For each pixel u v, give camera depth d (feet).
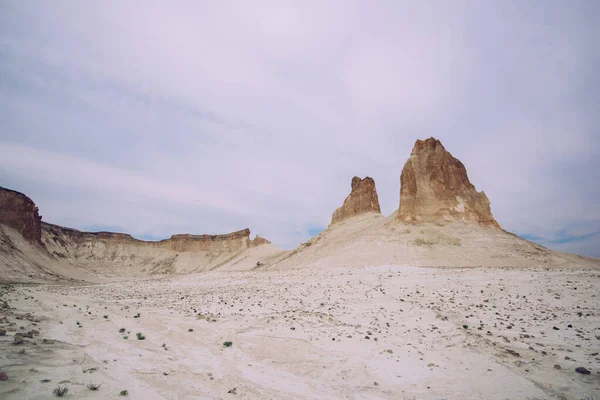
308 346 50.34
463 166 212.02
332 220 376.48
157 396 28.91
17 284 165.68
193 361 41.81
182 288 143.43
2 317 52.03
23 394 24.20
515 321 59.88
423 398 33.14
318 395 33.76
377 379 38.06
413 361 43.52
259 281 139.13
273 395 33.04
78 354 37.65
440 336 53.67
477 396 33.04
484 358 42.96
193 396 30.25
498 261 141.59
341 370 40.93
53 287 164.55
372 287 98.43
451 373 39.09
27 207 319.27
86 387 27.78
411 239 172.24
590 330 52.24
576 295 73.56
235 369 40.19
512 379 36.27
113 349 42.73
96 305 88.74
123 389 28.89
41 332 46.16
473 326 58.03
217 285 143.54
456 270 117.39
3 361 31.04
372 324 62.85
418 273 115.55
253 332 58.54
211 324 64.59
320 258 193.98
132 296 118.11
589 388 32.91
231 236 574.15
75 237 546.67
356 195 353.51
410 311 71.26
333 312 73.10
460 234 170.50
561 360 40.78
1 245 238.27
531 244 160.04
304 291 100.83
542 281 89.04
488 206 189.06
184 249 572.51
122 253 551.18
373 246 175.63
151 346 47.01
